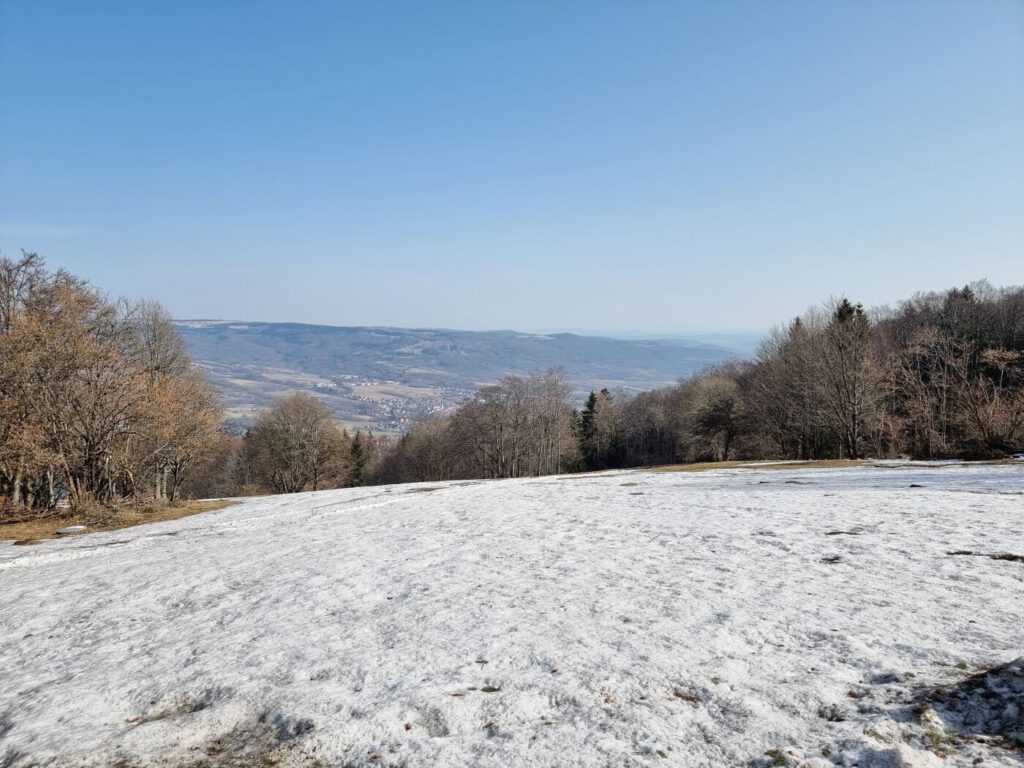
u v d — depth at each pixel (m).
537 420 78.25
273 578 11.93
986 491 17.05
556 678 5.90
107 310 36.50
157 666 7.51
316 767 4.80
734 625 6.98
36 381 31.20
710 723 4.84
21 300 33.72
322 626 8.45
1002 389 49.53
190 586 12.09
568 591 9.03
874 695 4.98
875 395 50.00
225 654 7.62
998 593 7.29
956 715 4.43
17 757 5.38
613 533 14.10
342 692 6.05
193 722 5.75
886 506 15.10
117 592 12.40
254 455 74.19
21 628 10.50
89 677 7.40
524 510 20.08
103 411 32.72
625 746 4.59
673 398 98.88
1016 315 64.38
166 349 46.94
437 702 5.57
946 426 49.34
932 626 6.39
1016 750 3.89
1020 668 4.77
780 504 17.20
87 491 32.59
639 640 6.74
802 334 56.69
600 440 98.31
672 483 28.45
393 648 7.21
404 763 4.67
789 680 5.45
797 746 4.38
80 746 5.47
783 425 58.09
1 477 35.12
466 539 14.67
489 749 4.73
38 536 25.67
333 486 75.25
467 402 85.31
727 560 10.36
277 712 5.77
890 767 3.89
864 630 6.46
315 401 70.81
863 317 51.62
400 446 99.75
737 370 98.06
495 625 7.70
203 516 28.59
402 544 14.64
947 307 70.00
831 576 8.78
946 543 10.24
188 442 40.34
